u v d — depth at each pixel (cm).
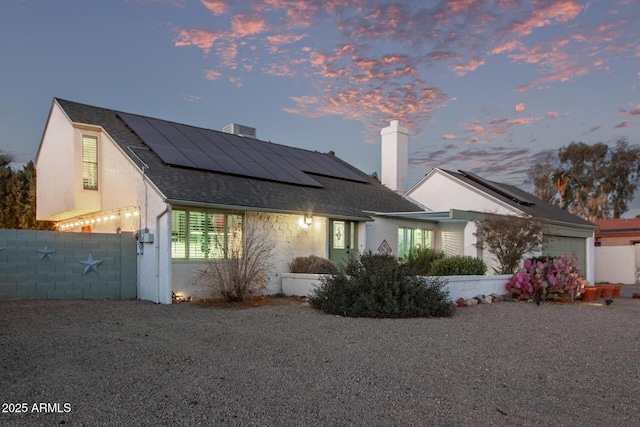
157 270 1207
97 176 1488
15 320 879
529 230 1605
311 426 392
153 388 480
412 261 1590
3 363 566
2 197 2597
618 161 4453
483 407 445
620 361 638
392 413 424
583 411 438
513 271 1588
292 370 557
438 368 580
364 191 1973
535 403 459
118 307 1082
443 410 434
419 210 1995
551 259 1588
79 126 1448
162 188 1186
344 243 1678
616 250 2569
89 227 1648
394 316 984
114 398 449
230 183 1427
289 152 2067
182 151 1497
